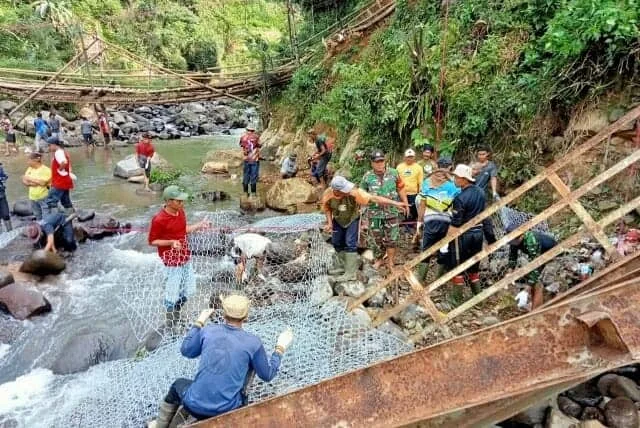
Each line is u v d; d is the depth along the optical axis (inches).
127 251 296.7
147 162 446.0
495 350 91.4
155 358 173.6
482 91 294.0
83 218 338.0
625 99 219.5
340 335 168.6
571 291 131.1
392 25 487.8
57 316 222.4
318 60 629.0
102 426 146.6
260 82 687.1
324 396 103.7
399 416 96.8
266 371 128.3
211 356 123.8
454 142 296.8
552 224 228.5
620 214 122.3
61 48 986.7
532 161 253.9
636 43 211.8
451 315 148.0
